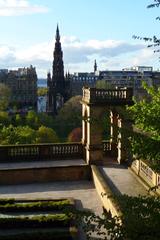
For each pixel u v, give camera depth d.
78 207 29.20
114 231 11.28
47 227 25.56
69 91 187.62
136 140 12.63
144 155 12.51
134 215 11.45
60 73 182.88
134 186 30.59
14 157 38.25
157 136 14.47
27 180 35.47
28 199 29.97
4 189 33.62
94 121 13.75
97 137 36.34
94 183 34.56
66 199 30.02
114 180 32.28
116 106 35.44
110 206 25.55
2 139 72.25
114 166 36.53
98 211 28.34
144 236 10.78
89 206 29.48
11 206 28.19
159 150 12.15
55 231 24.62
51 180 35.84
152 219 11.18
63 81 183.62
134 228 10.99
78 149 39.38
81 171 36.31
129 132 13.02
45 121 136.12
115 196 13.09
